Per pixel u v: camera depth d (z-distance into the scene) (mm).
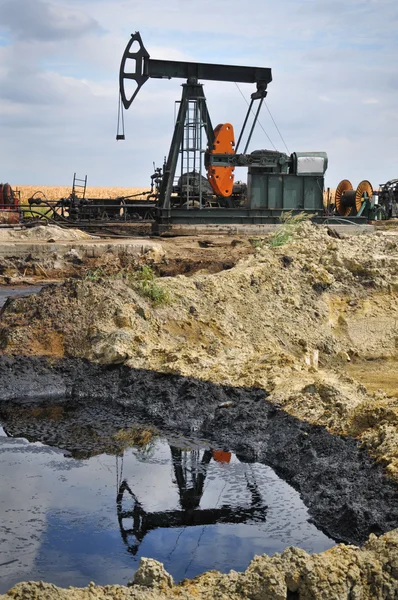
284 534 7695
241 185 37156
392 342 15820
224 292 15383
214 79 33125
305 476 8938
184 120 32906
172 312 14156
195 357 12320
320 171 33594
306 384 11188
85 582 6707
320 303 16516
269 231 33000
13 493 8555
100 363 12453
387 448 8742
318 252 18359
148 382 11836
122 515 8055
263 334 14742
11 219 39500
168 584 6086
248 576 5965
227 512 8180
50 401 11844
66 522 7855
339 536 7629
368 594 5996
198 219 33375
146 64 32562
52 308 13469
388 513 7703
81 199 40688
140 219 41312
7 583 6641
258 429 10281
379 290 17172
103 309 13422
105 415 11266
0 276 24844
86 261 26828
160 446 10148
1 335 13078
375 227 36469
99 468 9375
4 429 10711
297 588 5922
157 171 40531
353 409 9953
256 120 33625
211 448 10102
